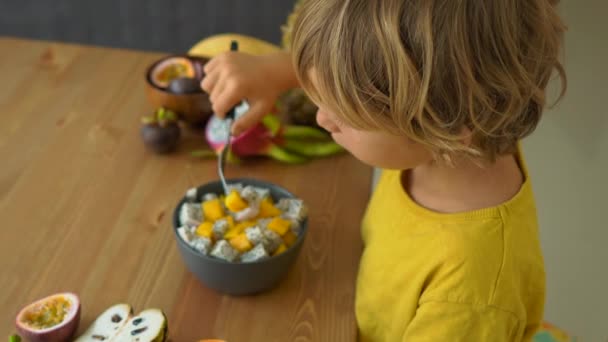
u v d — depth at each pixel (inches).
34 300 33.3
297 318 33.5
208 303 33.8
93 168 40.4
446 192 33.7
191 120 43.1
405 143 30.3
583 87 51.1
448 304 31.6
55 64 48.0
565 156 54.0
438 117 28.4
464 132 29.5
